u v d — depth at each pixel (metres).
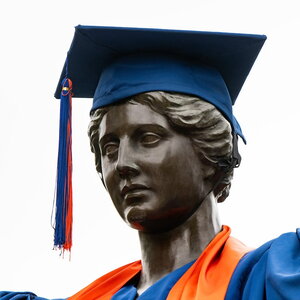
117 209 11.05
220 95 11.37
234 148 11.37
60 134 11.70
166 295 10.45
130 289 11.02
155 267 11.05
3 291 11.70
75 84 12.22
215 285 10.24
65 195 11.55
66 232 11.47
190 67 11.41
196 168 11.01
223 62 11.65
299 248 10.03
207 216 11.10
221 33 11.30
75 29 11.34
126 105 11.06
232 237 11.00
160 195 10.81
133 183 10.83
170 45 11.37
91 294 11.25
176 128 10.96
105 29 11.27
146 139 10.93
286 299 9.44
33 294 11.73
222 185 11.30
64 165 11.62
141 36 11.29
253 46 11.48
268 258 10.00
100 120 11.27
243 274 10.20
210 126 11.07
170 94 11.04
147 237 11.13
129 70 11.31
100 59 11.66
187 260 10.95
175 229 11.03
